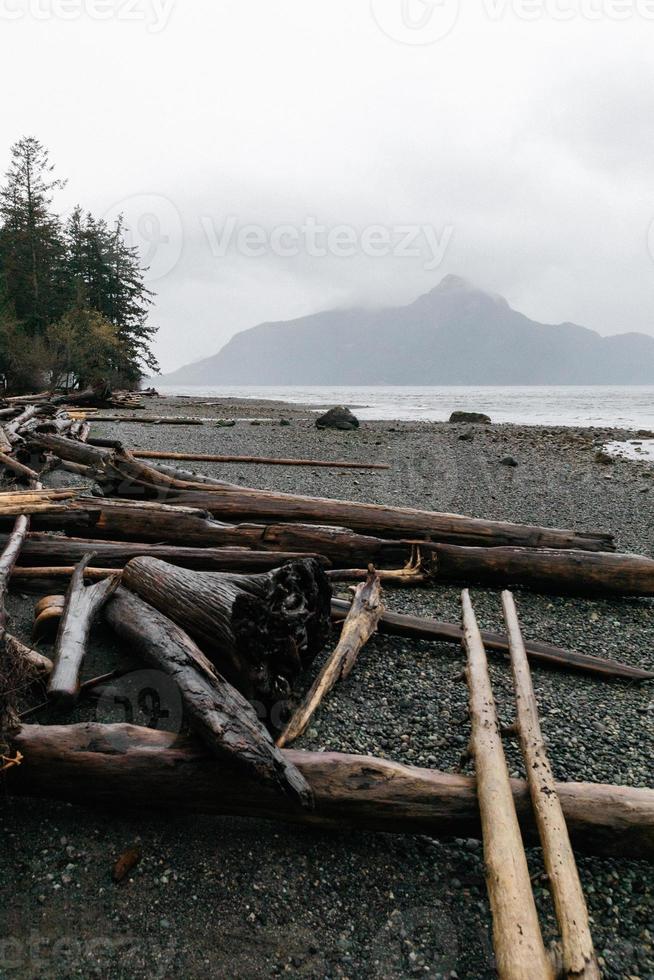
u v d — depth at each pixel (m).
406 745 3.25
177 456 11.85
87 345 36.50
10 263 38.41
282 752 2.60
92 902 2.28
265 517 6.51
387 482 10.93
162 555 4.80
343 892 2.38
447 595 5.46
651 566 5.42
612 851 2.47
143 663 3.55
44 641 4.00
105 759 2.52
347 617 4.18
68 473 9.55
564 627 4.95
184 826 2.64
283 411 34.69
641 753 3.29
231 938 2.18
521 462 14.53
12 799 2.74
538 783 2.52
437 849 2.61
